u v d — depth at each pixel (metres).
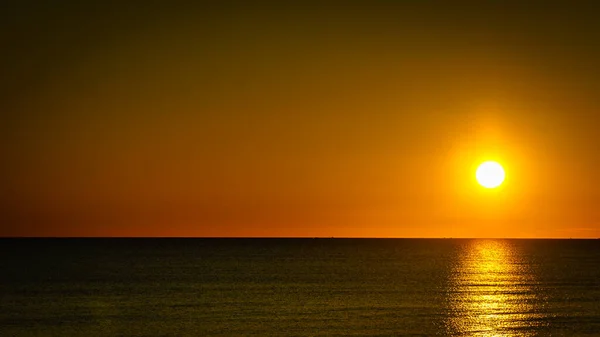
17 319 60.06
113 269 118.56
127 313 63.25
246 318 60.06
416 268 122.75
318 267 125.00
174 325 56.72
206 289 83.69
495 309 65.25
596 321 57.94
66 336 52.72
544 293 79.06
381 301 71.38
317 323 57.31
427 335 52.12
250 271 114.25
